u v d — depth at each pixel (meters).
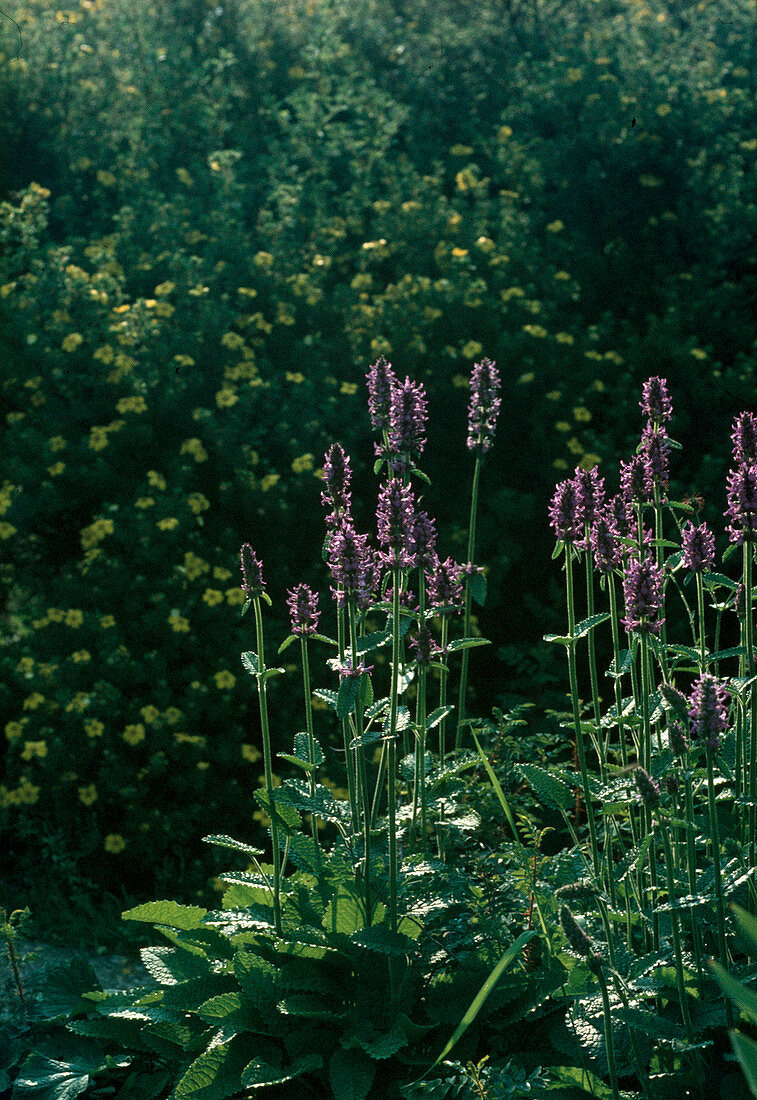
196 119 8.30
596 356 6.30
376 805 2.99
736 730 2.78
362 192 7.68
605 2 10.40
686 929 2.71
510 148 8.05
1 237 6.51
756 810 2.63
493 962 2.69
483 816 3.33
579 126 8.42
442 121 8.77
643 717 2.62
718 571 5.46
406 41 9.76
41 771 4.72
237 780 4.83
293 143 8.08
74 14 9.35
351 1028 2.65
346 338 6.31
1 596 5.50
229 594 5.10
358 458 5.80
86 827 4.62
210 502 5.64
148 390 5.80
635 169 7.85
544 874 2.94
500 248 7.05
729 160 8.00
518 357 6.25
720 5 10.38
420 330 6.29
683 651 2.80
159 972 2.94
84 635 4.91
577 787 3.04
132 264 6.71
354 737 2.97
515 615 5.64
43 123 8.02
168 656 4.96
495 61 9.35
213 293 6.59
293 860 2.98
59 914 4.27
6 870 4.54
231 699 4.88
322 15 9.48
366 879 2.68
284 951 2.77
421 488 5.84
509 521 5.70
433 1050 2.62
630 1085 2.47
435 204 7.44
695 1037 2.32
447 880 2.89
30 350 5.79
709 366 6.54
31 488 5.44
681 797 2.82
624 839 3.54
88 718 4.63
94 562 5.12
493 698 5.36
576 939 2.05
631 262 7.44
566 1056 2.60
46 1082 2.89
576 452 5.77
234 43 9.39
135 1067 3.00
